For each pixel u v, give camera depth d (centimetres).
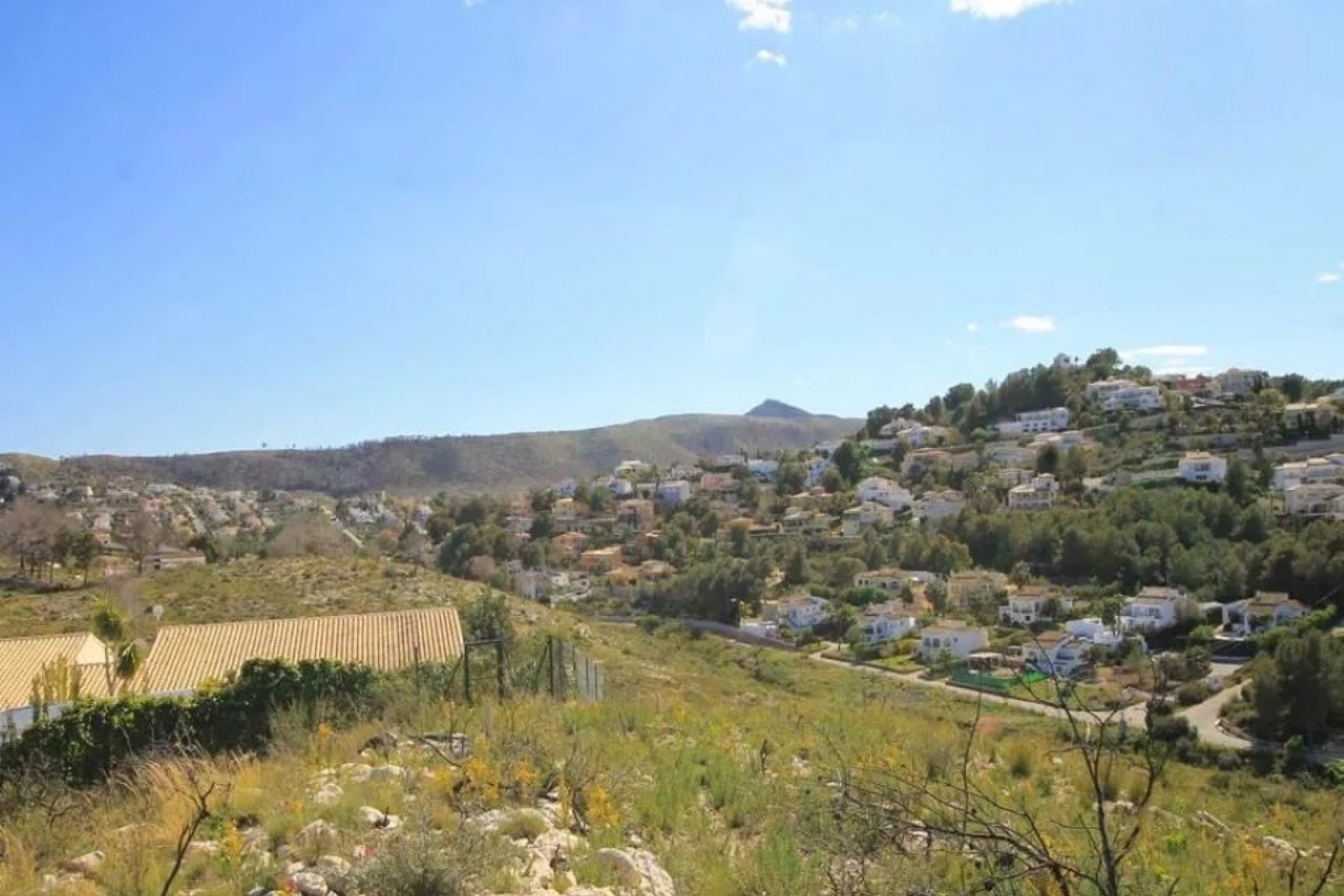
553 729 1052
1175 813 970
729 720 1289
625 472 14188
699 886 633
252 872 609
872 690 3688
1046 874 557
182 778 909
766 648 5675
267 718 1617
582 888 584
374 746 1115
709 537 9125
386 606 4184
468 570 7838
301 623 2828
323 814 727
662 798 831
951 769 952
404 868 561
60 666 2112
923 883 554
